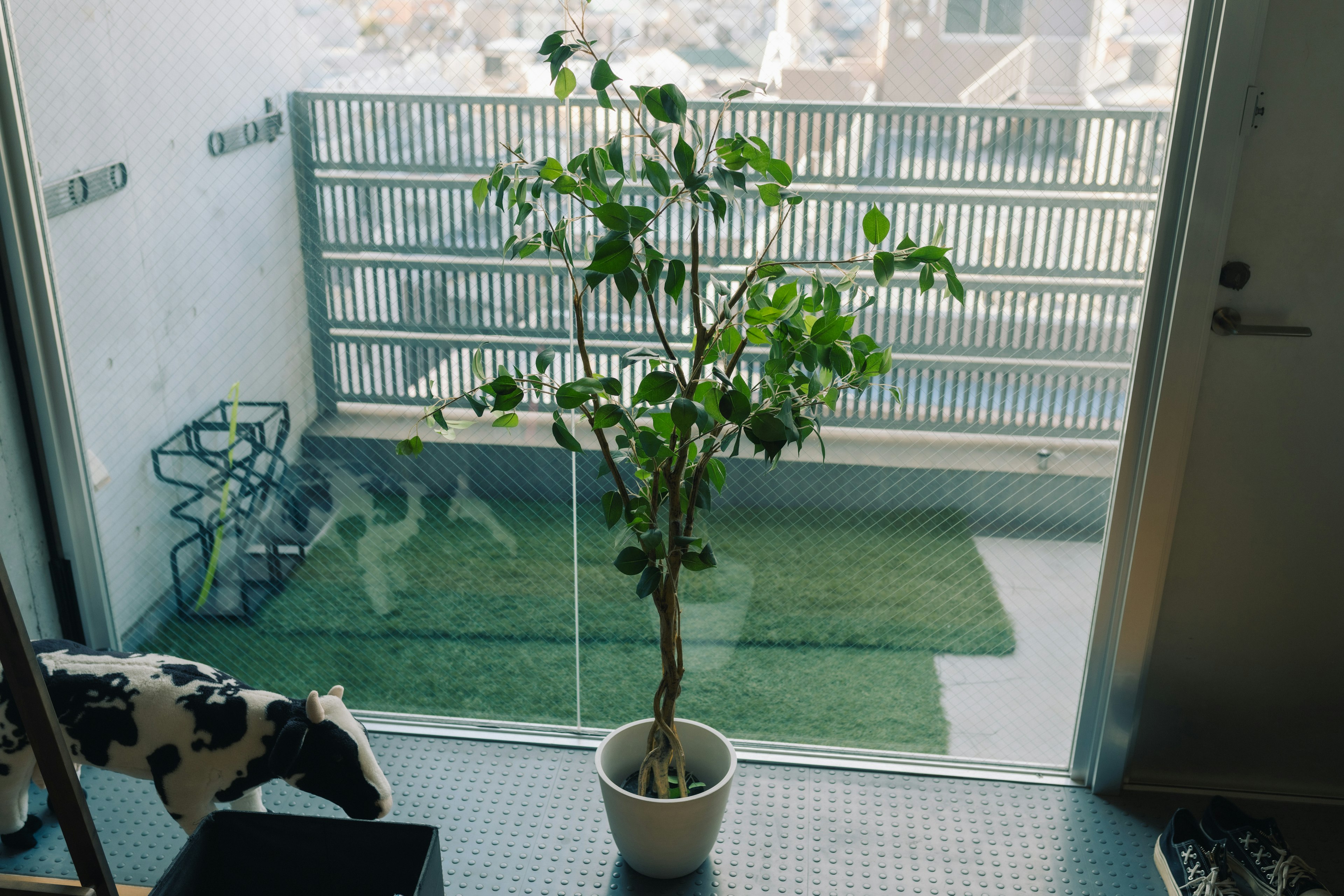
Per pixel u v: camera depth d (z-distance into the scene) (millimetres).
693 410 1344
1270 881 1636
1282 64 1548
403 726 2143
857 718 2029
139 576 2090
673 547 1560
